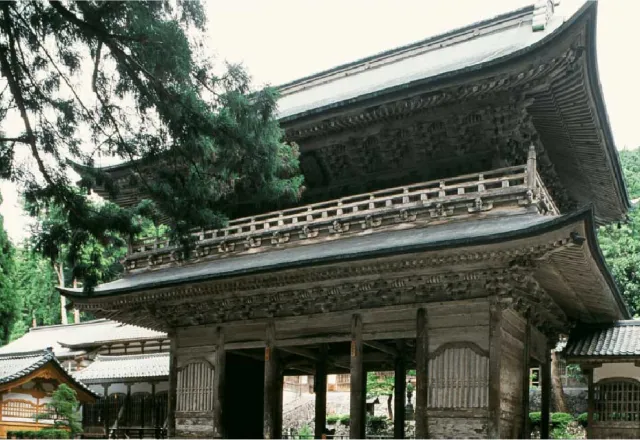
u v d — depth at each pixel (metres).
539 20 27.42
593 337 28.36
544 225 18.73
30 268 88.50
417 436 22.69
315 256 24.30
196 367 30.34
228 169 23.75
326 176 30.27
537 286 23.73
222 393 29.11
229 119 21.94
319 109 26.73
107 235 24.11
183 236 24.89
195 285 27.66
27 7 20.36
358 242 25.00
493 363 21.64
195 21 21.48
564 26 20.62
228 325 29.42
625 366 26.47
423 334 23.34
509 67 22.42
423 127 26.41
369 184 29.00
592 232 19.59
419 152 27.33
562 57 21.61
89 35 20.72
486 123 24.95
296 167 26.36
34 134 22.64
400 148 27.66
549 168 29.89
